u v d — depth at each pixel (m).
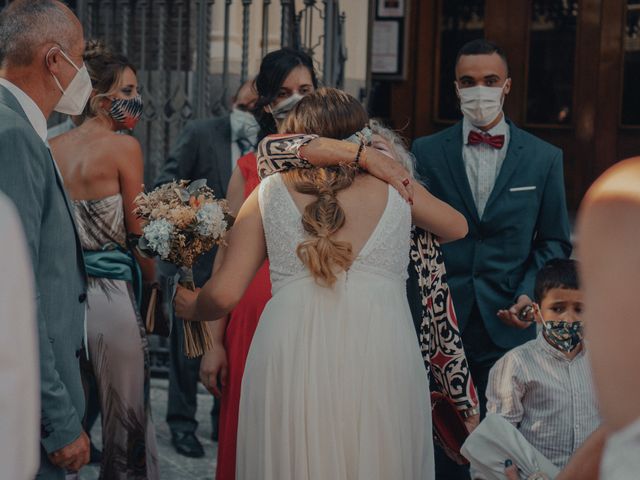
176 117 6.08
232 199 3.56
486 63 4.07
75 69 2.74
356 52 8.44
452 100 10.27
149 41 6.16
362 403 2.58
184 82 6.73
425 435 2.73
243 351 3.42
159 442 5.16
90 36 6.08
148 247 2.97
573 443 3.28
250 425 2.70
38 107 2.71
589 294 1.30
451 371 3.02
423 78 10.26
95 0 6.48
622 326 1.25
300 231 2.65
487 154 4.13
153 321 3.79
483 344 4.05
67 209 2.72
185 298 2.99
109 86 3.78
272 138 2.79
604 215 1.30
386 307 2.64
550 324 3.29
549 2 9.80
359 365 2.59
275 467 2.64
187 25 6.19
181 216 2.94
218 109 6.00
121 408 3.72
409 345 2.69
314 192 2.68
